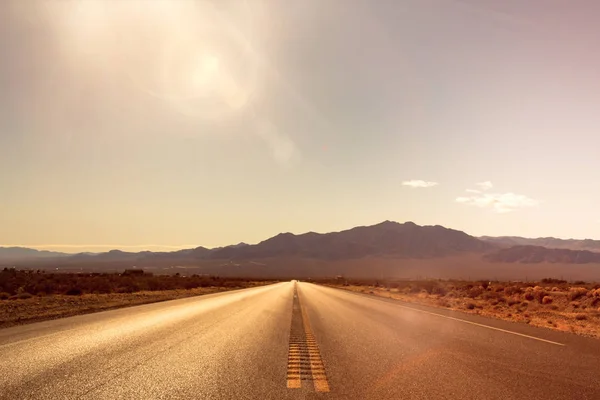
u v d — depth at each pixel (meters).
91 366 8.69
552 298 34.28
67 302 25.69
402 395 7.09
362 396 7.02
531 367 9.24
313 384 7.74
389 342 12.64
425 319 19.39
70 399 6.53
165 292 42.91
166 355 10.05
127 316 18.44
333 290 58.88
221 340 12.58
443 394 7.16
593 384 7.86
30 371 8.18
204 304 27.05
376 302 32.31
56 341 11.52
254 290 54.38
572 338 13.65
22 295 29.55
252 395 7.00
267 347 11.62
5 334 12.71
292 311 23.48
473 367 9.23
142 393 6.95
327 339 13.20
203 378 8.02
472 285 58.69
